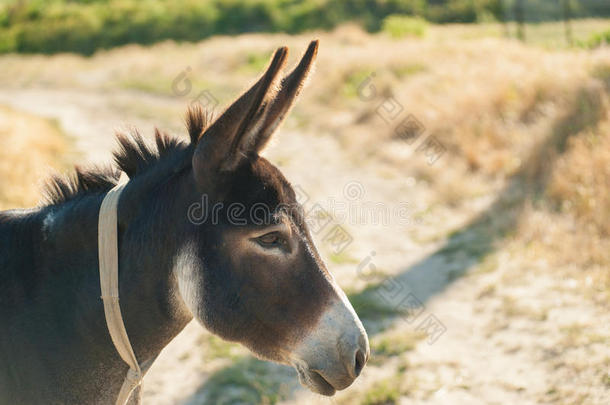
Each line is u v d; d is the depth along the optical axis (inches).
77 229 80.4
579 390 150.7
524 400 151.6
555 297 196.9
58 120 454.6
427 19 901.2
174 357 181.8
